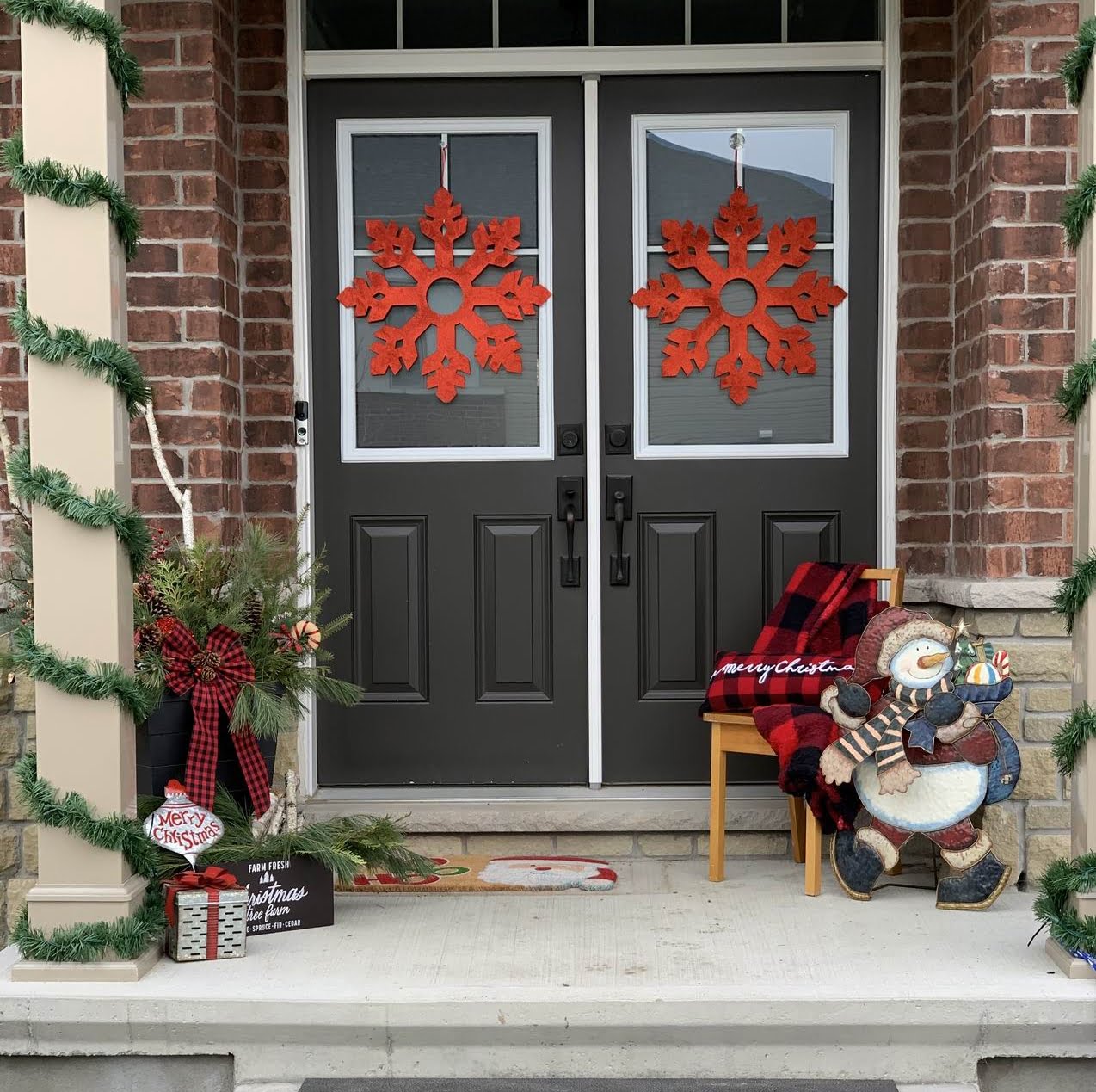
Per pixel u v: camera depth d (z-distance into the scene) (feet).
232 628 9.33
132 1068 8.11
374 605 12.11
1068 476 10.46
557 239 12.00
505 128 11.96
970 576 10.96
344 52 11.79
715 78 11.89
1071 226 8.45
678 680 12.05
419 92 11.94
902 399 11.71
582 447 12.05
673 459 12.00
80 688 8.04
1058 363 10.48
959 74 11.39
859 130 11.85
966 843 9.71
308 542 11.94
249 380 11.84
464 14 11.88
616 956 8.72
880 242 11.84
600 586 12.01
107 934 8.16
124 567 8.30
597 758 12.03
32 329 8.02
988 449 10.53
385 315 12.05
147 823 8.89
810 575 11.05
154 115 11.05
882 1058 8.00
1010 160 10.45
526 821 11.37
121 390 8.29
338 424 12.09
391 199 12.05
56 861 8.23
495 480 12.09
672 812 11.35
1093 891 8.26
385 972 8.41
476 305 12.05
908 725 9.66
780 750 10.02
